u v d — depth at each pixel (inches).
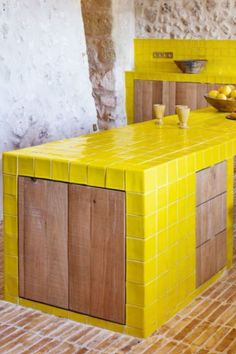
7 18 175.5
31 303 124.7
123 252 112.1
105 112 273.6
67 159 116.3
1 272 144.5
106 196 112.0
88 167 112.8
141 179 107.7
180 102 261.7
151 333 114.2
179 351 107.9
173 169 115.6
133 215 109.7
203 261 131.1
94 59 269.4
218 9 257.8
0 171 178.7
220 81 251.1
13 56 179.0
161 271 115.4
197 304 126.3
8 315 122.2
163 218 114.2
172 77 261.1
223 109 176.9
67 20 199.8
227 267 143.5
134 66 277.3
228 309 124.0
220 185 134.8
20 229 123.1
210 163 128.4
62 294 120.6
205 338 112.3
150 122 160.7
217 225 135.7
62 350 108.7
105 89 270.5
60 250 119.2
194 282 128.1
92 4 263.6
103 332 115.3
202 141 134.3
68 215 117.0
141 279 111.0
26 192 120.9
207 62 263.1
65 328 117.0
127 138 138.3
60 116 200.2
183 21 265.6
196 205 125.6
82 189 114.4
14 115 181.5
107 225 113.0
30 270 123.6
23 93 183.9
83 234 116.0
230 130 148.2
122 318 114.2
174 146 128.8
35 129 190.2
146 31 273.7
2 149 179.0
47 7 190.4
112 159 116.6
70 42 201.8
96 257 115.3
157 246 113.4
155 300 114.5
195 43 264.7
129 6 271.3
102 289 115.7
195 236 126.4
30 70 185.9
